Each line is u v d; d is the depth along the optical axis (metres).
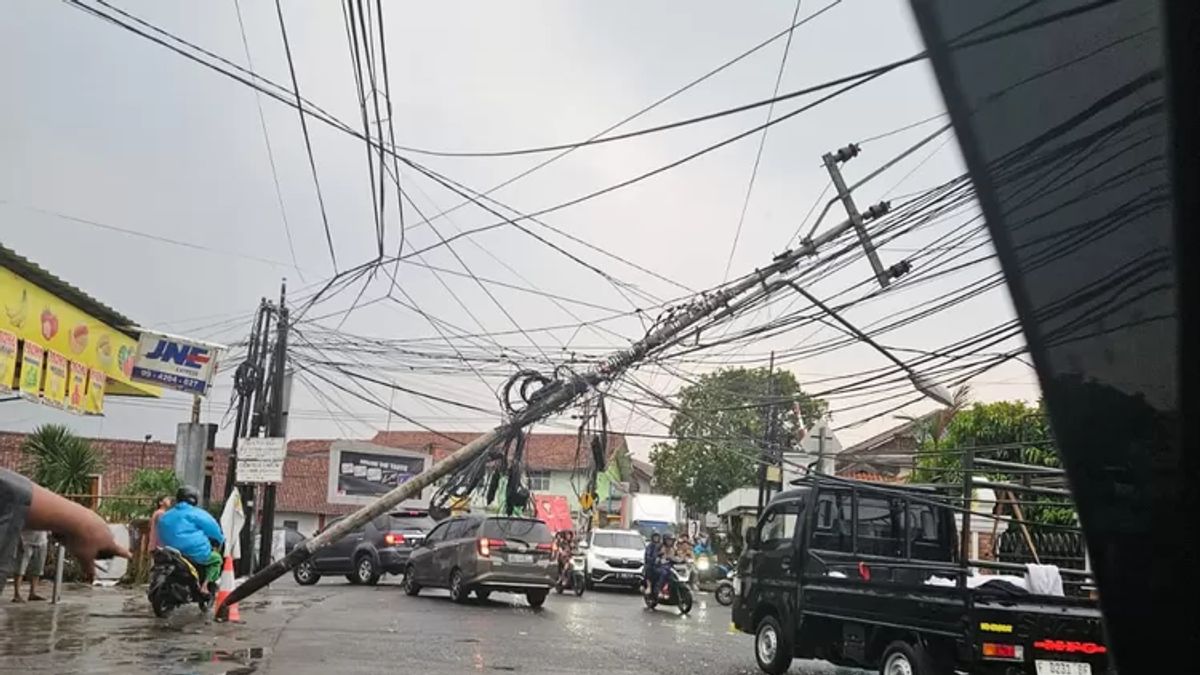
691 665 12.05
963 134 1.73
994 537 13.39
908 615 9.75
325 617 14.94
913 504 11.90
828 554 11.13
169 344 18.12
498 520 19.02
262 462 21.94
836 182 13.55
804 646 11.21
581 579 25.97
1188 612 1.51
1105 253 1.60
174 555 13.25
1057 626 9.15
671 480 49.88
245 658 10.14
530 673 10.38
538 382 15.80
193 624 12.90
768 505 12.51
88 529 1.74
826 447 28.08
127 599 15.40
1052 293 1.65
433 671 10.09
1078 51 1.63
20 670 8.61
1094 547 1.59
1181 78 1.54
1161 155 1.56
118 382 17.45
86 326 15.76
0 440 29.12
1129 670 1.56
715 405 25.56
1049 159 1.65
